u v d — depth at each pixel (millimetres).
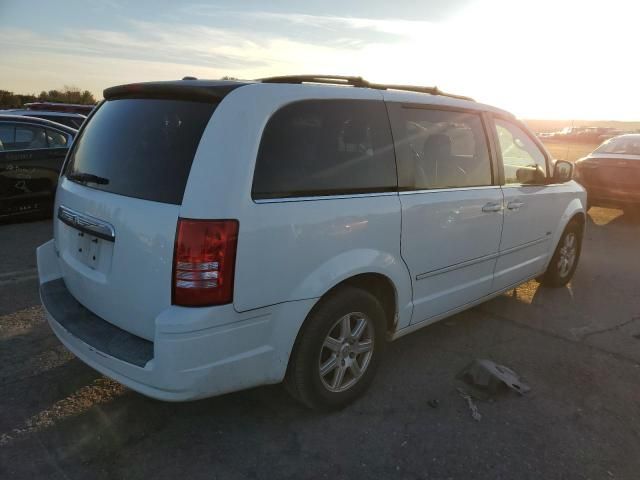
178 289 2318
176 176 2414
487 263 3949
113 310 2668
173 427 2865
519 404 3193
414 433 2875
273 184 2525
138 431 2820
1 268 5453
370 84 3295
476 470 2594
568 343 4086
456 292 3697
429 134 3406
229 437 2795
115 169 2723
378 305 3084
